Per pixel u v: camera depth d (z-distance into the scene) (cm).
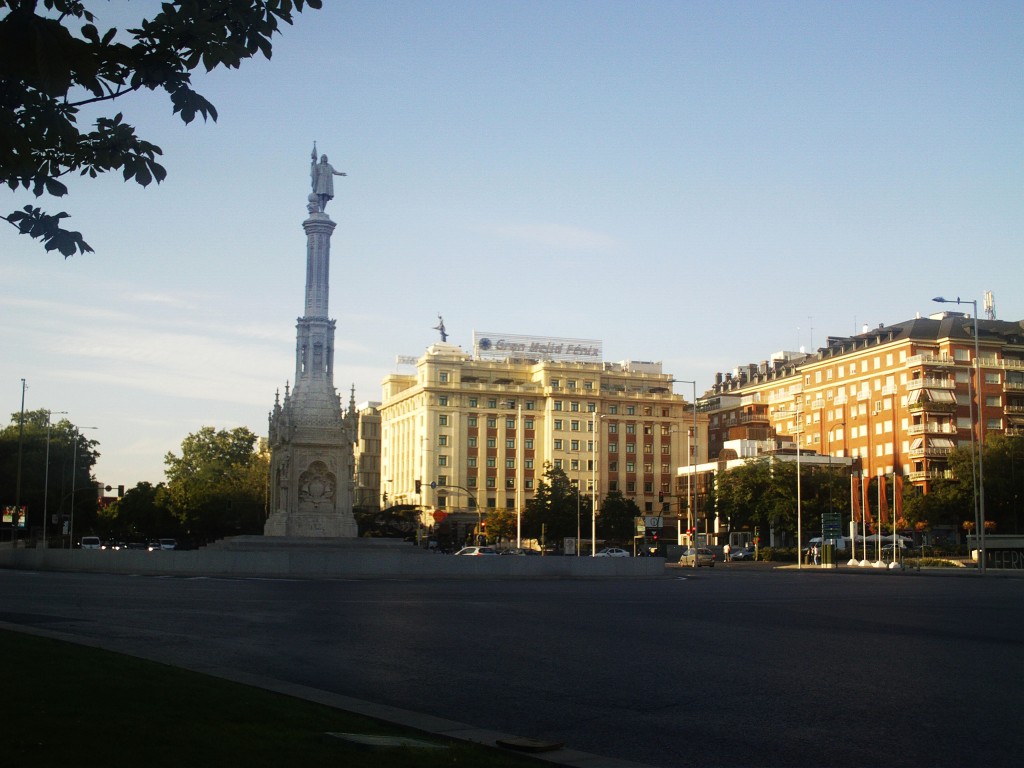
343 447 7319
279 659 2127
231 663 2053
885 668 2081
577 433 17562
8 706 1291
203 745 1120
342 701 1537
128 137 1100
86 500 14238
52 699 1359
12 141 862
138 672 1656
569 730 1452
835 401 16838
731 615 3412
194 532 14750
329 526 7231
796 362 18962
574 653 2302
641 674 1988
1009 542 10031
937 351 15400
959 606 3981
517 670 2027
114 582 5197
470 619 3131
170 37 1013
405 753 1139
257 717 1321
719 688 1823
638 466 17788
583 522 14212
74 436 14538
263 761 1060
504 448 17225
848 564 10525
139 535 16575
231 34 1030
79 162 1091
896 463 15275
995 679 1938
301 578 5925
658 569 6975
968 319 16375
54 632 2361
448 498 16862
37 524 13288
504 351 18738
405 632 2698
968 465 13088
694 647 2433
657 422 17975
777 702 1680
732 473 14538
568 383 17625
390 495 18762
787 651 2362
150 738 1140
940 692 1783
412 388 17625
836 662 2173
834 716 1559
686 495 17550
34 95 906
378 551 6944
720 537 16362
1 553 8212
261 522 14375
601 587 5350
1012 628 3006
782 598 4447
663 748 1336
